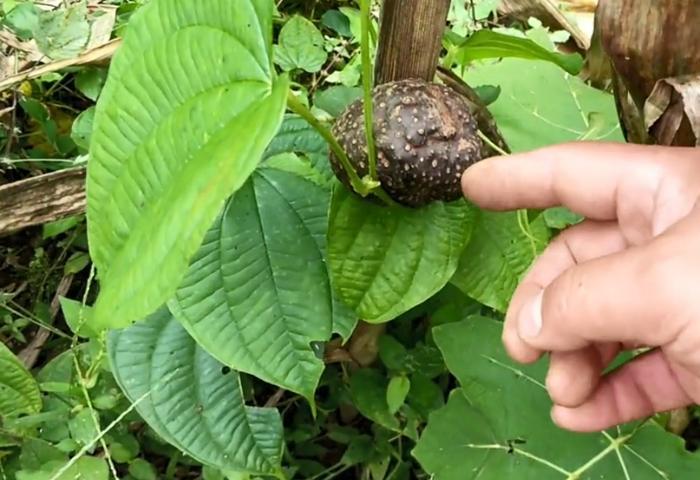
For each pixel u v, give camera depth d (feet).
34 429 1.32
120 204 0.82
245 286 1.09
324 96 1.16
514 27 2.02
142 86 0.84
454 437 1.29
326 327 1.09
